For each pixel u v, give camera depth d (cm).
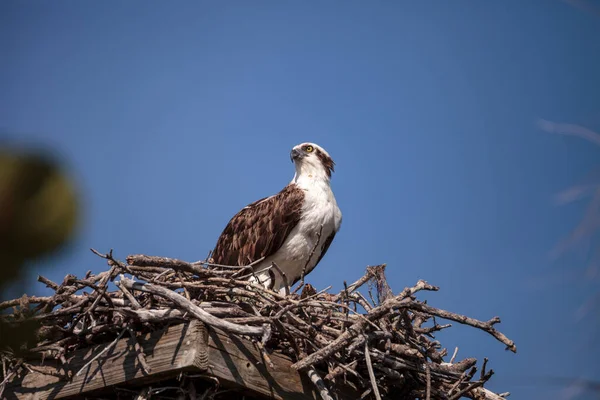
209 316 955
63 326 1050
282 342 1075
